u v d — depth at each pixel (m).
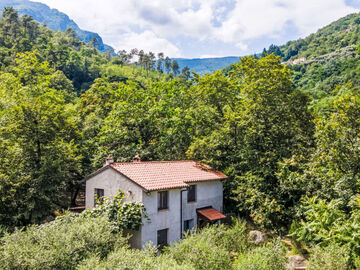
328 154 18.20
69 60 116.88
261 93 26.81
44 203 21.75
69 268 10.90
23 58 37.22
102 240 12.47
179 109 32.97
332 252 11.82
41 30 161.88
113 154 29.17
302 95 28.45
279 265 12.26
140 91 35.41
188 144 31.34
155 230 18.28
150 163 22.11
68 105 45.38
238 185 24.03
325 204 16.91
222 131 27.78
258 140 25.50
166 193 19.47
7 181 19.81
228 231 17.23
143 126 31.78
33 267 10.09
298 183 20.73
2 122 25.45
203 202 22.56
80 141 31.92
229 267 12.59
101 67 139.12
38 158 22.66
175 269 10.10
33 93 34.22
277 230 21.11
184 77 139.25
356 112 17.77
